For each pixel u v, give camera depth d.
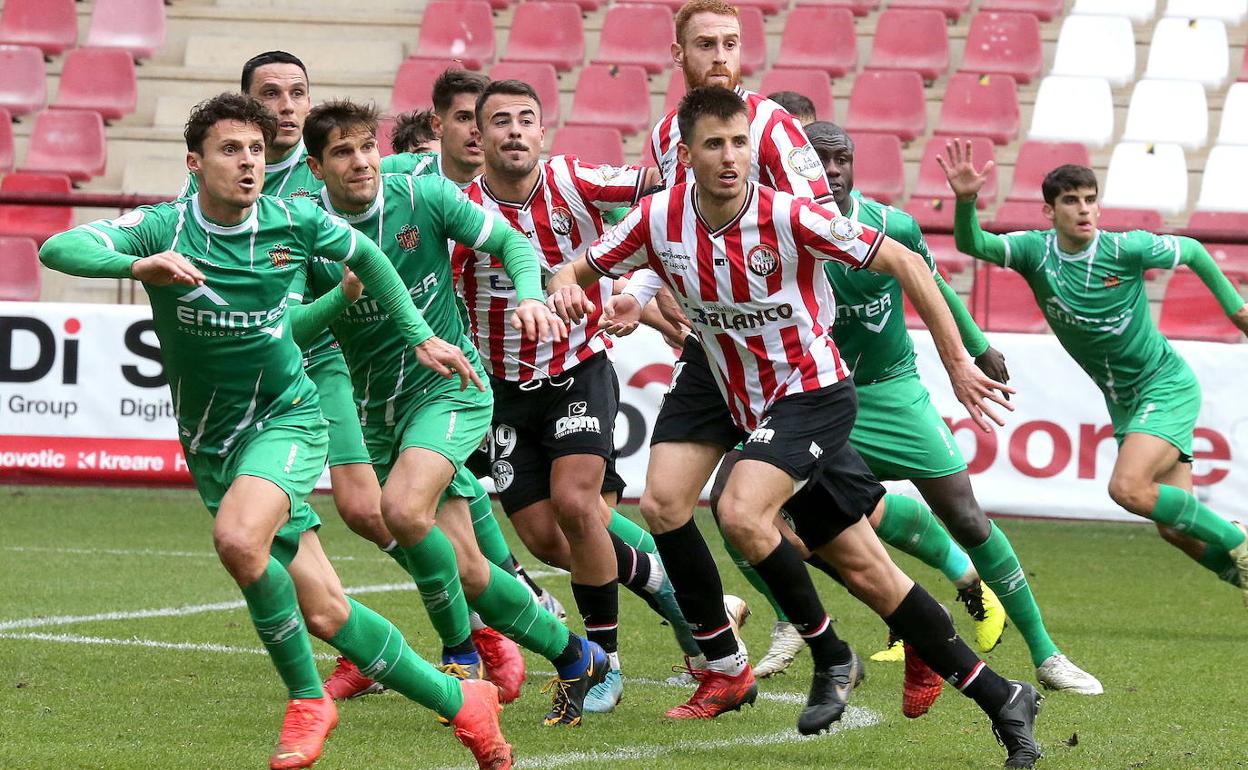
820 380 14.24
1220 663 19.69
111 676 17.56
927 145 44.81
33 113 48.28
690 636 17.64
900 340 19.05
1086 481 30.66
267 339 13.38
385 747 14.41
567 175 17.45
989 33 47.97
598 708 16.28
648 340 31.91
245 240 13.12
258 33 50.97
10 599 22.78
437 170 18.50
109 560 26.72
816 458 13.99
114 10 50.66
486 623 15.58
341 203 15.48
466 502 15.90
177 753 13.86
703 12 17.47
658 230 14.30
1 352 32.97
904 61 47.94
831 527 14.10
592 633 16.55
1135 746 14.94
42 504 33.38
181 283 12.19
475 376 13.84
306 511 13.55
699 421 15.46
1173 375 21.73
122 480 32.91
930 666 13.96
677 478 15.33
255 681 17.45
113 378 32.81
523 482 17.34
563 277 14.70
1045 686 18.12
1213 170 43.31
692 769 13.59
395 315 13.77
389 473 16.77
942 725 15.84
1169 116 45.94
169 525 31.05
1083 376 30.59
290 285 13.50
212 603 22.83
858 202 18.61
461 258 17.12
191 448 13.84
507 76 47.59
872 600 14.14
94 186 46.34
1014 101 45.78
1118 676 18.80
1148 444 21.17
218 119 12.77
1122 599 24.97
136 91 48.91
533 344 16.89
